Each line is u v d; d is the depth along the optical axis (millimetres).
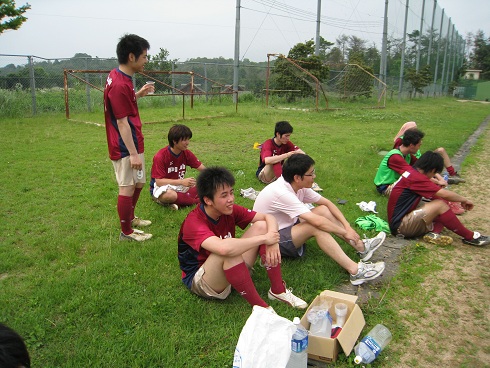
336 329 2561
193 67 20562
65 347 2453
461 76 54344
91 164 6742
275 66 21359
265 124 12477
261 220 3049
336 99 23031
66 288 3014
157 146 8367
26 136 9078
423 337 2656
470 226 4637
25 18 12461
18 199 4996
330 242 3236
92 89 16406
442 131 11719
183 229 2814
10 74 13922
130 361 2352
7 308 2791
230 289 2973
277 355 2070
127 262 3443
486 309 2977
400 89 28203
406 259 3684
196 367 2322
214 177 2635
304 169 3240
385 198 5379
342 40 30453
